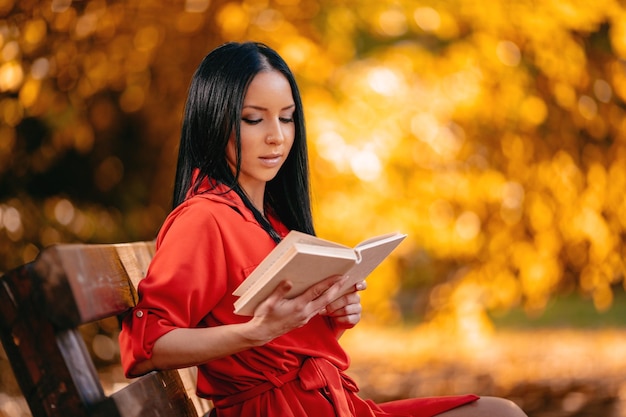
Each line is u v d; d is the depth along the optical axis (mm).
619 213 9227
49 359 2055
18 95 7754
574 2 7762
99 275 2299
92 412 2068
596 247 9070
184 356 2414
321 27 7379
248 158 2842
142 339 2434
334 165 7898
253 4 7207
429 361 11047
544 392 9328
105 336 9406
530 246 9453
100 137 9703
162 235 2672
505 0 7715
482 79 8062
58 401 2059
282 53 7262
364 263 2562
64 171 9930
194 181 2809
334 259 2283
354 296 2797
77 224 9430
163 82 8258
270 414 2639
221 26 7301
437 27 7555
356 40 8289
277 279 2238
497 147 8953
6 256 8906
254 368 2658
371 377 10508
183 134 2895
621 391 9242
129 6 7332
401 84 7980
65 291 2072
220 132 2801
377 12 7539
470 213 9195
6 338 2068
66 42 7484
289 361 2678
